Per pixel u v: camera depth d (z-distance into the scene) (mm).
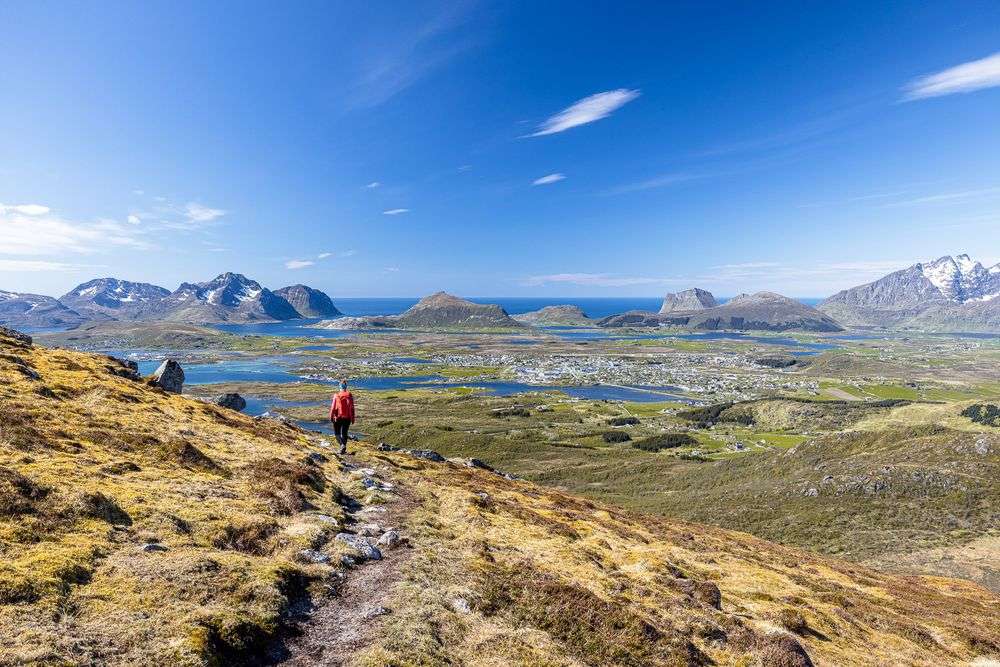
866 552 92125
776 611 28516
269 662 13148
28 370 37469
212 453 31922
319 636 14766
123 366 54844
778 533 107750
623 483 174000
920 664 26547
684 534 51219
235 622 13586
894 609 38500
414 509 30719
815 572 48156
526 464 198875
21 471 20359
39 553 14750
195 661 11742
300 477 29625
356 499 31000
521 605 19016
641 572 28938
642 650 17578
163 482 24234
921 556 86875
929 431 156125
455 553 23484
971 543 90875
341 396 43219
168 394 47875
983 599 50531
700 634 21031
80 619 12492
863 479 127000
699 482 168000
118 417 33500
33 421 27188
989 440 132125
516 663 15070
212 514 21438
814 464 158500
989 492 108500
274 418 59188
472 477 51188
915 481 119312
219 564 16688
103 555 15898
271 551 19734
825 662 22891
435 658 14234
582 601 19750
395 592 17812
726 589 32469
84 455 24875
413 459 52688
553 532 34719
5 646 10734
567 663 15711
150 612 13328
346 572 19312
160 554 16688
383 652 13750
